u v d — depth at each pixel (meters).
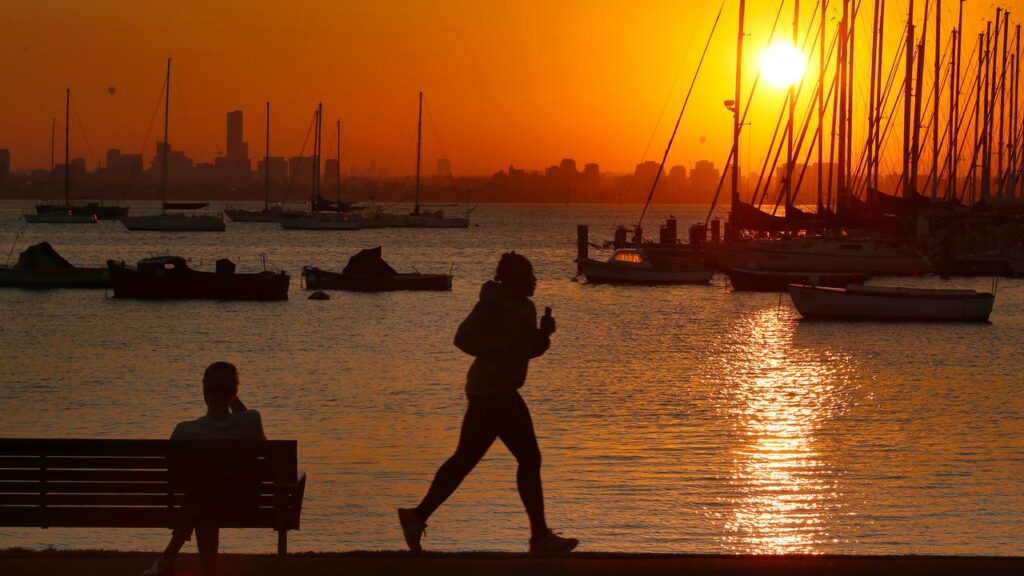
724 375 113.06
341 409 89.75
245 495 29.27
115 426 81.81
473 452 30.64
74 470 29.53
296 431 80.12
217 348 133.38
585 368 117.38
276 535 54.16
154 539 53.47
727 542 53.31
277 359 123.31
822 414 89.19
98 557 31.33
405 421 84.19
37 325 159.50
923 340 148.75
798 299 175.50
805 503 60.38
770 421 85.69
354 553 31.30
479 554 31.03
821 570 28.89
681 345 141.00
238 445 28.86
